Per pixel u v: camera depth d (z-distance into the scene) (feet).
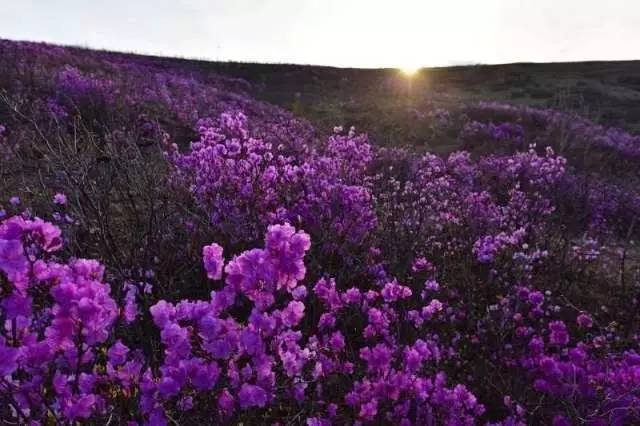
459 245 23.45
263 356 7.26
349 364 11.05
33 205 17.12
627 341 16.83
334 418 10.12
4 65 48.78
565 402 11.66
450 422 10.02
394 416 9.83
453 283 19.88
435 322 16.14
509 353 15.10
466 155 40.42
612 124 96.17
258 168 17.70
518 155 35.81
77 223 14.80
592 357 14.42
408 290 11.98
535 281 21.27
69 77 45.06
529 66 171.42
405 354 10.18
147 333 11.00
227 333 7.13
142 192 17.02
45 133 21.50
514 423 11.39
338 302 11.89
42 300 6.50
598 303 20.95
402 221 22.63
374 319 11.64
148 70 82.48
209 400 7.57
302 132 52.65
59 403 6.92
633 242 33.50
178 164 20.03
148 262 14.23
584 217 34.27
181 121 46.78
